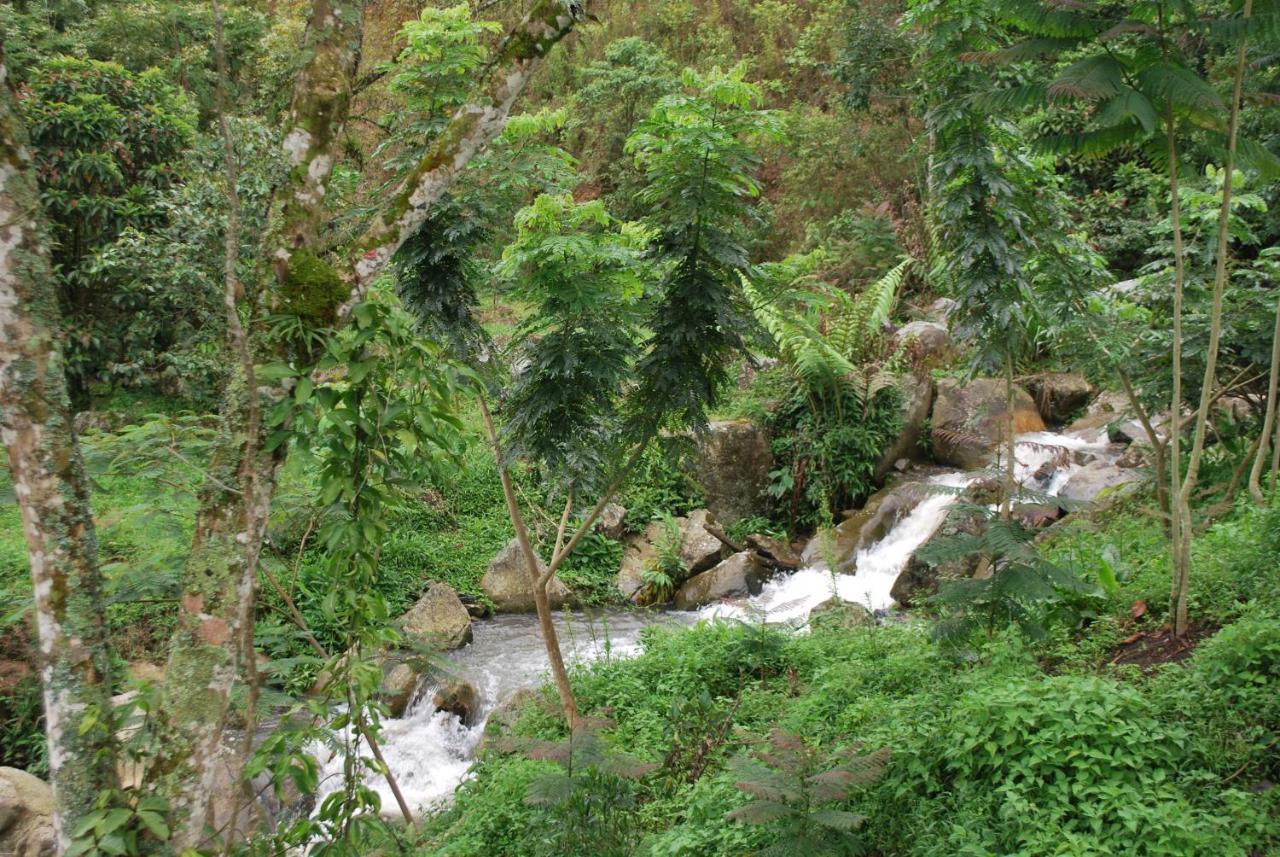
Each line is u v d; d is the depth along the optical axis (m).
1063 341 6.15
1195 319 5.93
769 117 4.76
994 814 3.41
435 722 6.49
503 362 5.77
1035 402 10.84
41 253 2.37
